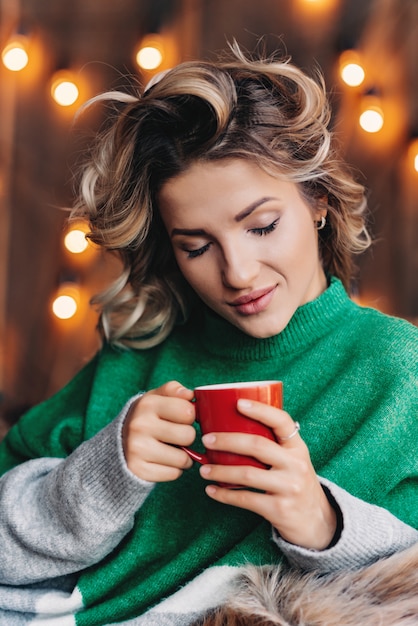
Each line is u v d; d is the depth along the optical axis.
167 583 0.99
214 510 1.03
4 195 2.60
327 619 0.81
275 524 0.83
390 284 2.35
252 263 0.95
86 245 2.25
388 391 0.99
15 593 1.01
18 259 2.61
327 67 2.39
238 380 1.12
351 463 0.95
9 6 2.53
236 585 0.91
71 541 0.96
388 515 0.89
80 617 0.99
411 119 2.34
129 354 1.27
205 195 0.95
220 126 0.94
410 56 2.35
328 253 1.22
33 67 2.56
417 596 0.83
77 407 1.29
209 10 2.47
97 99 1.17
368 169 2.35
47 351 2.59
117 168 1.10
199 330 1.23
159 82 1.04
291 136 1.01
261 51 2.44
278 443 0.84
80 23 2.55
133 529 1.05
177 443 0.89
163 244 1.22
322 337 1.09
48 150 2.59
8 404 1.92
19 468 1.09
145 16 2.52
